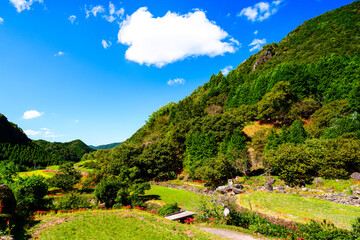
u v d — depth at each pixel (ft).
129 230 53.83
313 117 150.51
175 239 48.06
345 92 148.05
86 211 73.15
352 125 107.45
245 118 197.77
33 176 79.66
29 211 67.31
